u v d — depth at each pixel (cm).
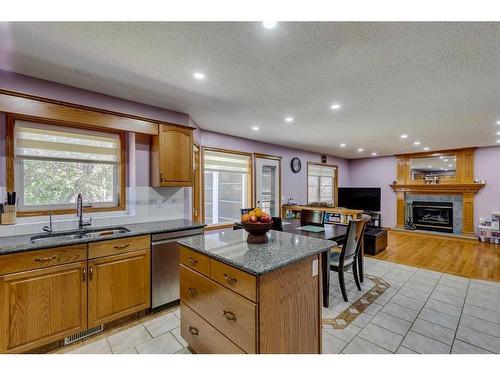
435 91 265
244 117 364
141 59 202
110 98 277
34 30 163
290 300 155
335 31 166
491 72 222
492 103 301
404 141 547
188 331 191
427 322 245
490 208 616
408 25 160
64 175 267
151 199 318
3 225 226
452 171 670
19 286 184
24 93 211
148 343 210
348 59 202
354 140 538
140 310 246
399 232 721
